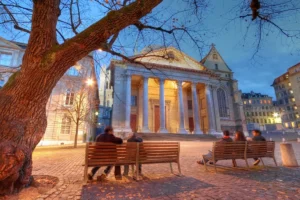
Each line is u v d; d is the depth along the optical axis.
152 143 4.89
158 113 34.47
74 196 3.20
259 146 6.25
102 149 4.29
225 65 43.16
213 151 5.50
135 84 34.12
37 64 3.32
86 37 3.26
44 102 3.58
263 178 4.56
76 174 5.12
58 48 3.33
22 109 3.30
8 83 3.53
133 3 3.34
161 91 29.56
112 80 32.75
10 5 4.02
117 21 3.28
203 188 3.72
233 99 39.25
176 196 3.22
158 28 4.41
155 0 3.32
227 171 5.51
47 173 5.18
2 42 20.70
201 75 33.81
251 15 4.04
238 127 36.94
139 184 4.07
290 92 58.94
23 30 4.46
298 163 6.84
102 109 49.06
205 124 34.94
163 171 5.59
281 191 3.47
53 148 14.81
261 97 72.00
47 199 3.03
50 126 19.91
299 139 20.61
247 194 3.31
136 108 33.00
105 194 3.34
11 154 2.98
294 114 57.22
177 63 33.28
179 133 27.86
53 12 3.70
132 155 4.57
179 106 30.44
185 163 7.16
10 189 3.13
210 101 33.12
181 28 4.46
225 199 3.06
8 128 3.15
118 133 25.05
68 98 20.80
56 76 3.51
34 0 3.43
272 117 69.12
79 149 13.96
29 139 3.38
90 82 15.58
